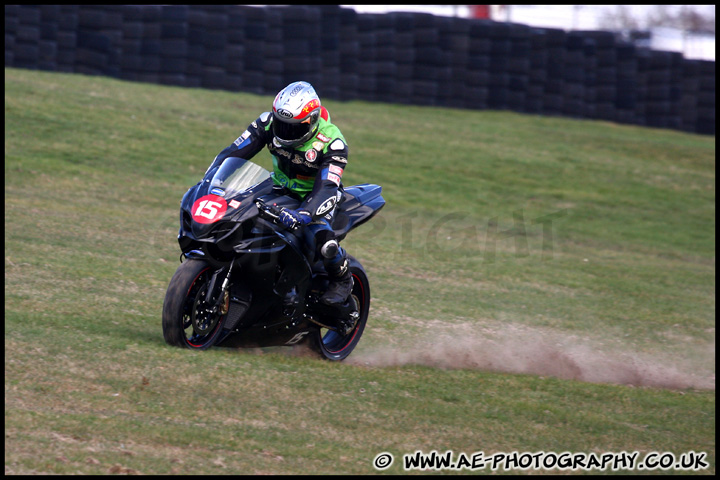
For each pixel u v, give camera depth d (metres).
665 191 62.78
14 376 14.62
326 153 18.59
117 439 12.77
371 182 53.34
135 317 21.02
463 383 19.20
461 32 77.38
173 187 46.00
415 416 15.98
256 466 12.60
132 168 48.03
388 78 76.25
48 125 52.06
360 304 21.56
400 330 25.08
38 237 30.92
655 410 18.97
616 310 33.09
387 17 75.69
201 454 12.74
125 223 36.66
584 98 82.12
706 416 18.95
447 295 31.86
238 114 63.75
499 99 79.38
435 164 60.12
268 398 15.57
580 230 50.91
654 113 84.38
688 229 54.16
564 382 20.62
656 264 45.03
